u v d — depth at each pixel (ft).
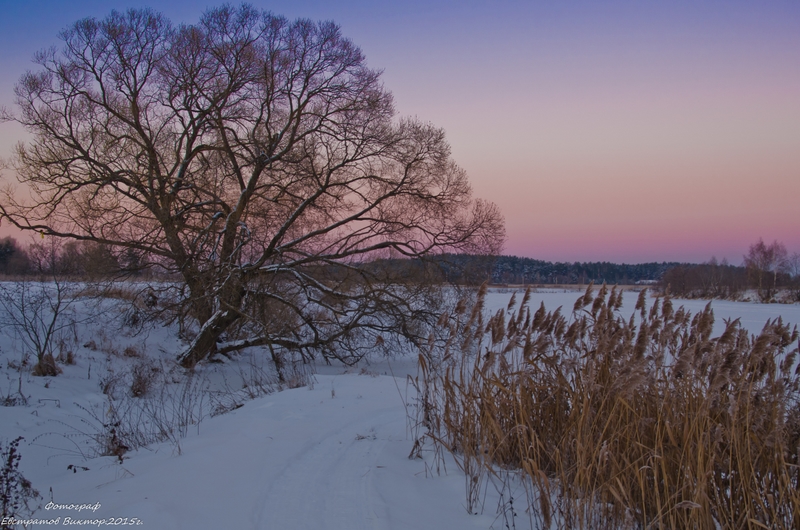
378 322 65.26
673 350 17.92
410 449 20.65
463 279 63.72
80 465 21.63
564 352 19.02
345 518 13.94
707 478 13.41
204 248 57.82
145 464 19.25
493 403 18.16
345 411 27.61
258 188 61.05
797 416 14.78
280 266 60.75
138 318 62.44
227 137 62.85
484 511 14.87
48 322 55.52
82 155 58.59
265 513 14.26
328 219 65.10
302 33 61.36
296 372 49.55
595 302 19.07
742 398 14.61
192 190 62.80
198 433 24.52
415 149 62.90
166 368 54.75
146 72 60.64
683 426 14.92
